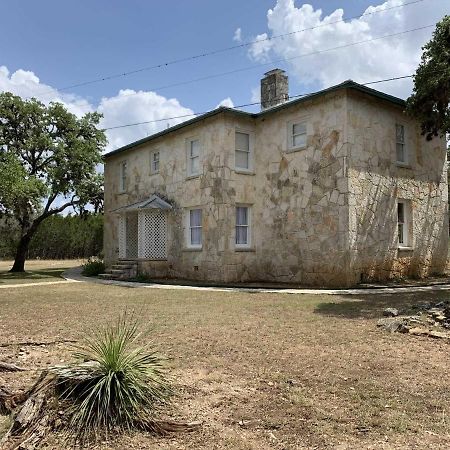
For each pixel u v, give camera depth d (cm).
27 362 553
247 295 1203
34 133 2255
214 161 1597
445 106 1217
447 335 660
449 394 434
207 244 1612
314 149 1441
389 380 475
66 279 1848
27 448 330
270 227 1586
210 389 450
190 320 817
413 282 1432
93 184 2319
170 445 337
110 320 823
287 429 360
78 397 383
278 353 583
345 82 1326
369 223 1394
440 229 1667
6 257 3966
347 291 1237
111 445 339
